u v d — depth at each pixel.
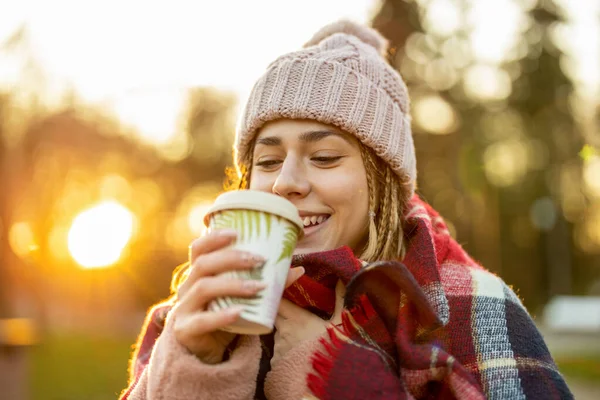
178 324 1.50
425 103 23.41
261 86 2.06
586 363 12.39
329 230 1.95
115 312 28.50
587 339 17.30
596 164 25.75
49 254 16.42
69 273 28.62
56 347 14.38
